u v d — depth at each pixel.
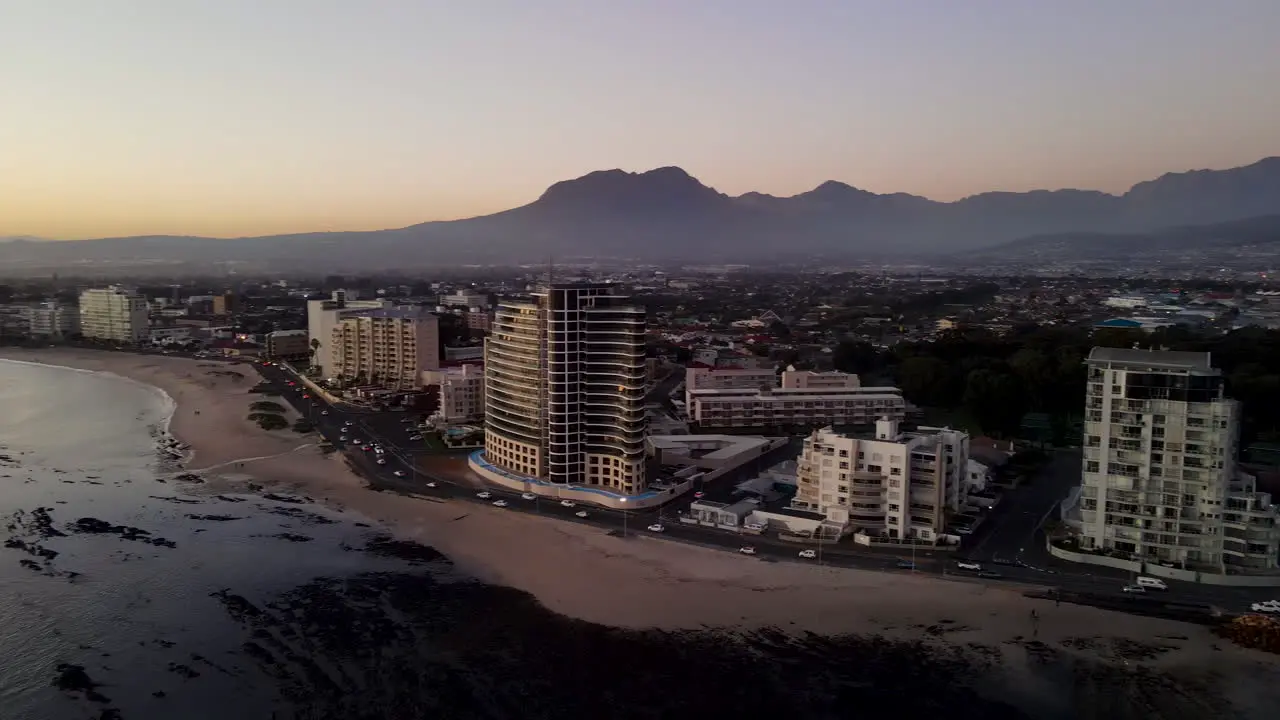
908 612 146.25
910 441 187.88
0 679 123.56
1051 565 165.62
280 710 116.56
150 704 117.69
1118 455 166.25
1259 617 137.88
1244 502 158.88
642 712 117.31
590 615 145.62
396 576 162.50
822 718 116.19
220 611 146.62
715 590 155.38
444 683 123.94
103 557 170.50
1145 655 131.50
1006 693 121.94
